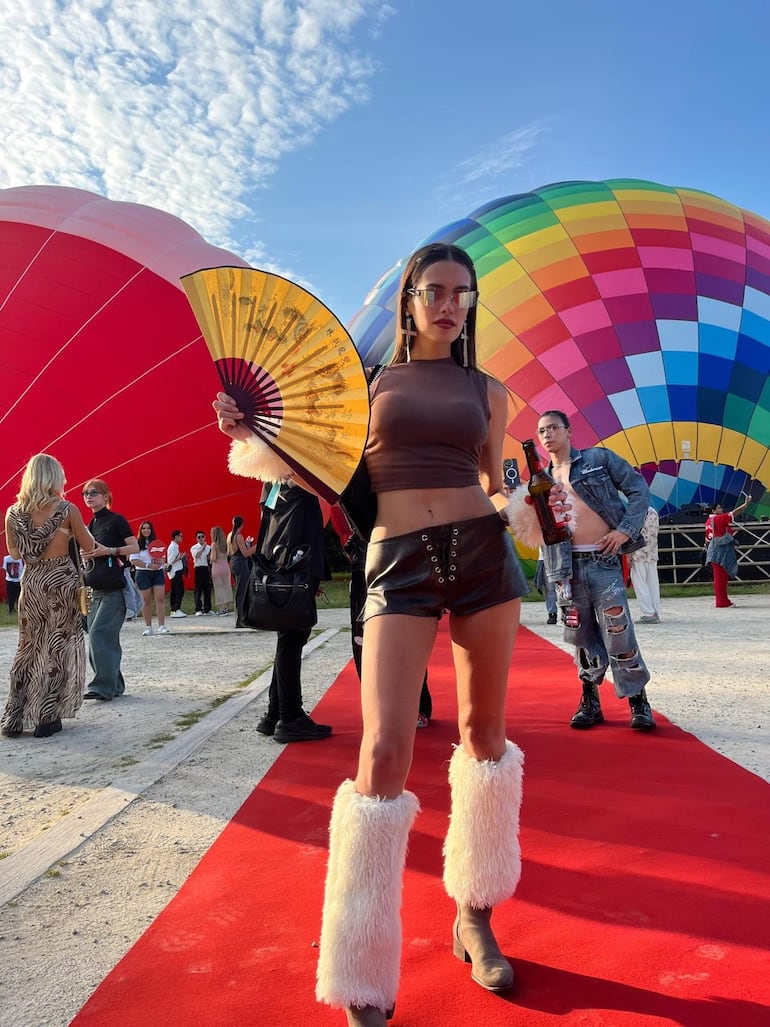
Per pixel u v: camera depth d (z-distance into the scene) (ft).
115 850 10.00
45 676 16.98
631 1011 6.35
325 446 6.97
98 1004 6.63
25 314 56.95
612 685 20.16
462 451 6.95
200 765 13.83
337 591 59.67
